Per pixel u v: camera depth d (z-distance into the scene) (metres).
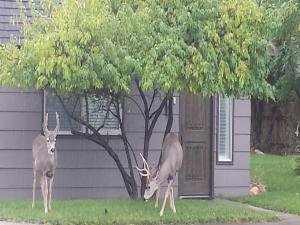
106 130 14.41
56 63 10.79
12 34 13.04
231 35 11.18
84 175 14.30
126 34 10.98
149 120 14.19
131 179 13.47
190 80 11.05
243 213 12.36
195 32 11.11
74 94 12.38
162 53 10.84
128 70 10.90
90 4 10.91
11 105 13.91
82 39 10.80
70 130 14.09
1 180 13.88
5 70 11.49
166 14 11.23
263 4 12.23
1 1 13.55
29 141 14.00
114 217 11.38
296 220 12.23
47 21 11.36
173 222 11.47
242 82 11.17
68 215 11.45
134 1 11.33
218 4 11.23
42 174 11.72
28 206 12.45
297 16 13.77
